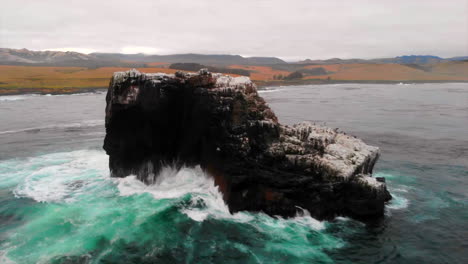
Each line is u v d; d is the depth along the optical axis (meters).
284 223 23.28
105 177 31.34
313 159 24.41
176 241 20.77
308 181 24.09
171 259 19.03
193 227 22.38
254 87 27.64
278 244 20.81
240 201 24.64
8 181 30.23
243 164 25.17
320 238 21.62
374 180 24.22
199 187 27.89
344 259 19.56
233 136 25.36
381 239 21.72
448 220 24.50
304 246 20.70
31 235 20.81
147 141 28.88
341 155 25.17
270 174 24.78
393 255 20.06
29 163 36.25
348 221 23.77
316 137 26.12
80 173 32.66
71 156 39.34
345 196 24.14
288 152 25.28
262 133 25.78
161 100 27.44
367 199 23.62
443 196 29.03
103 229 21.72
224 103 25.47
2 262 17.91
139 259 18.89
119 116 28.73
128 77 27.67
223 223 23.03
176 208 24.80
